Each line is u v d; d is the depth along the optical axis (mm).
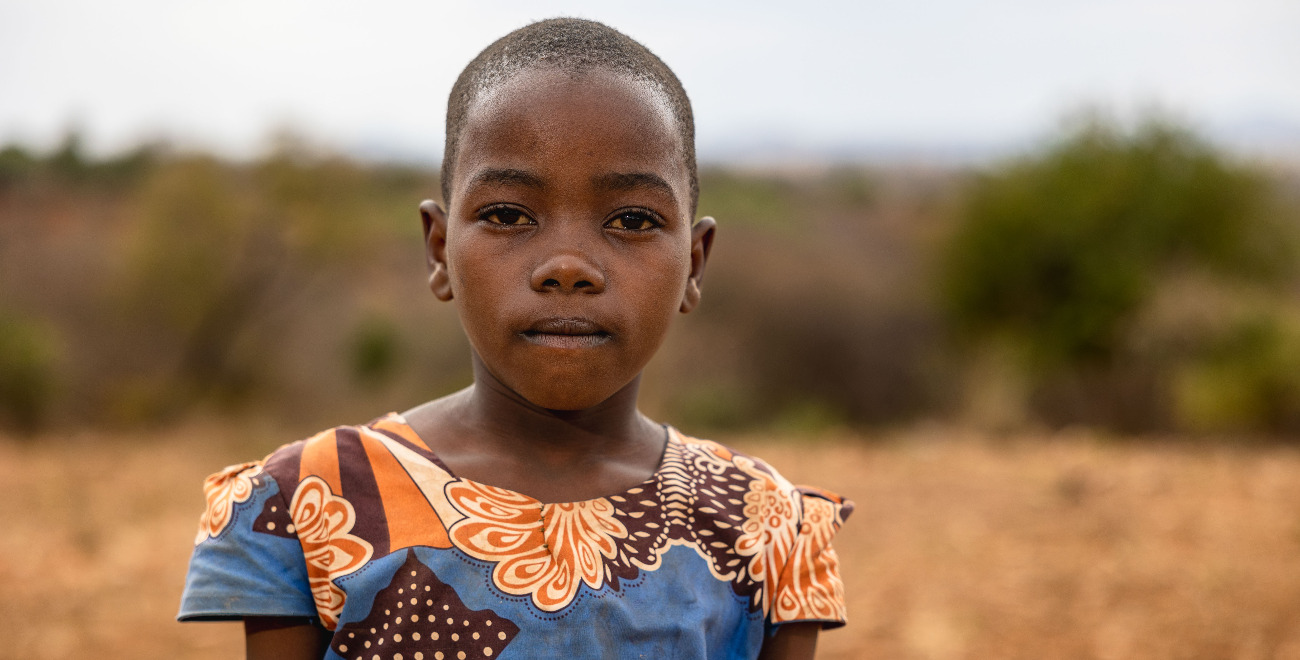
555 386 1147
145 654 4676
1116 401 13945
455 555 1184
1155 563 5977
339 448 1258
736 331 18359
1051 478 8430
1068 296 14258
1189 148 14547
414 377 18547
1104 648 4750
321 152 19484
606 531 1240
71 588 5633
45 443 12852
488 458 1274
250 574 1189
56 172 25031
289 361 19125
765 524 1342
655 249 1186
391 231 21703
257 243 19062
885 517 7184
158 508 8070
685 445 1410
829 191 38750
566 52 1189
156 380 17922
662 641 1201
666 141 1201
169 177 18578
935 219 18719
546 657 1156
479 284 1165
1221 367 12602
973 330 15523
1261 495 7633
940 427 15438
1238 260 14305
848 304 18391
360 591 1167
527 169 1146
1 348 15008
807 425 14883
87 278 18578
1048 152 15148
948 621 5074
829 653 4727
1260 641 4840
